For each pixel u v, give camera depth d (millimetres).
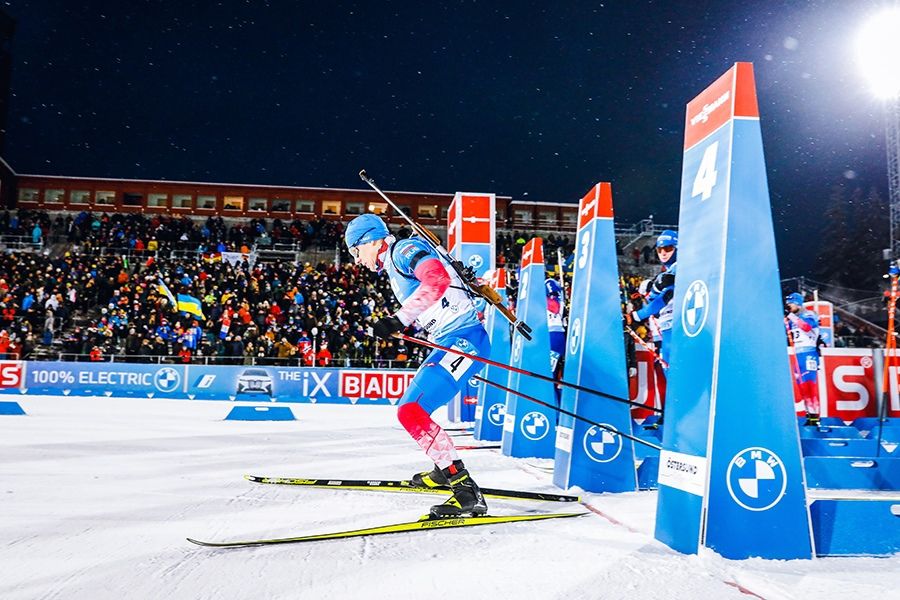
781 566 2393
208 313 19906
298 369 16688
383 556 2471
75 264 22344
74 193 31391
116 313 18953
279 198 31844
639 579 2219
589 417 4145
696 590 2107
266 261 26375
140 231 25125
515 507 3508
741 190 2680
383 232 3557
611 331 4262
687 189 2971
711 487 2510
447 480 3213
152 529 2867
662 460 2826
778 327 2625
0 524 2936
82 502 3447
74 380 16344
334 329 18750
